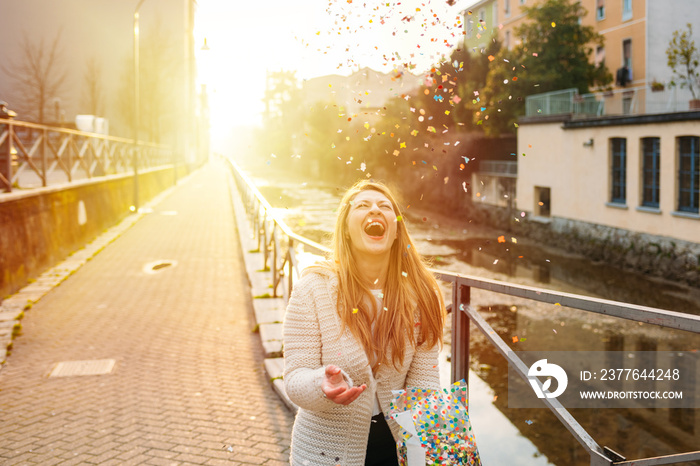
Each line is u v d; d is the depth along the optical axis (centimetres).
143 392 509
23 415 457
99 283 1020
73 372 568
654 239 2000
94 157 1620
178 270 1145
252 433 418
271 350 594
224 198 2861
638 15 2933
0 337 674
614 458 191
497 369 891
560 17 2722
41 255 1071
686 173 1886
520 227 2723
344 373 160
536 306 1309
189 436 412
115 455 382
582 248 2330
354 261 187
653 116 1975
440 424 170
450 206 3238
